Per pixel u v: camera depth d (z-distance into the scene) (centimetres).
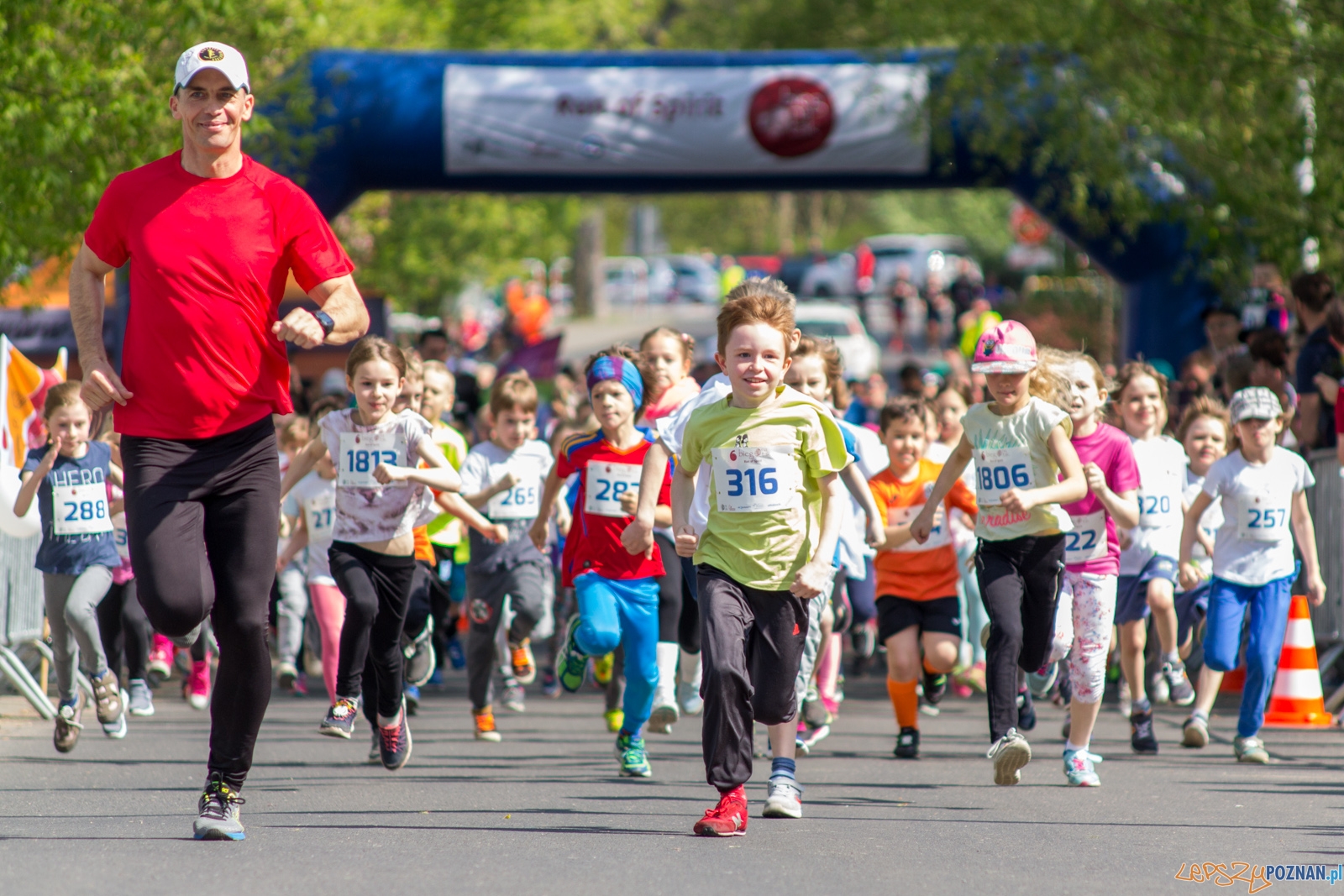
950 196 12612
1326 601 2556
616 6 8069
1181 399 3167
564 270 14775
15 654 2356
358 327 1263
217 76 1225
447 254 6719
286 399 1271
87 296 1257
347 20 4800
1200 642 2525
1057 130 4009
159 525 1215
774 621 1424
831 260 14462
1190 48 3503
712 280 15738
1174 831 1465
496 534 1866
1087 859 1313
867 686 3000
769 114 4203
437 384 2397
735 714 1389
